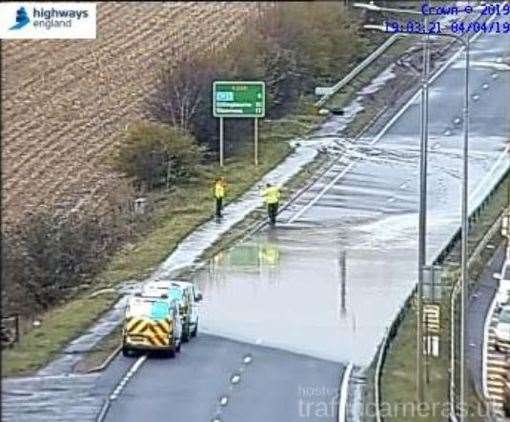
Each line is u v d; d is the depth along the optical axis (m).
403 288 131.25
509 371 107.44
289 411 93.44
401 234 153.88
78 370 103.31
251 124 193.38
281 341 113.56
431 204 168.25
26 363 104.62
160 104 187.00
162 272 136.12
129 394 97.00
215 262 140.88
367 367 105.25
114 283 131.38
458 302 127.31
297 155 189.25
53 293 125.38
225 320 120.50
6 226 133.00
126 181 165.88
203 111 186.75
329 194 172.38
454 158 188.88
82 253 132.88
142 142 171.25
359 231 155.38
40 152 172.00
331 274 136.75
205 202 166.12
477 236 153.25
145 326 107.44
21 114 184.50
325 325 118.75
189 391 98.31
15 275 121.12
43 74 197.50
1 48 179.25
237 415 92.25
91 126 182.88
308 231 155.50
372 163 186.50
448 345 112.62
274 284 132.62
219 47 197.88
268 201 158.25
